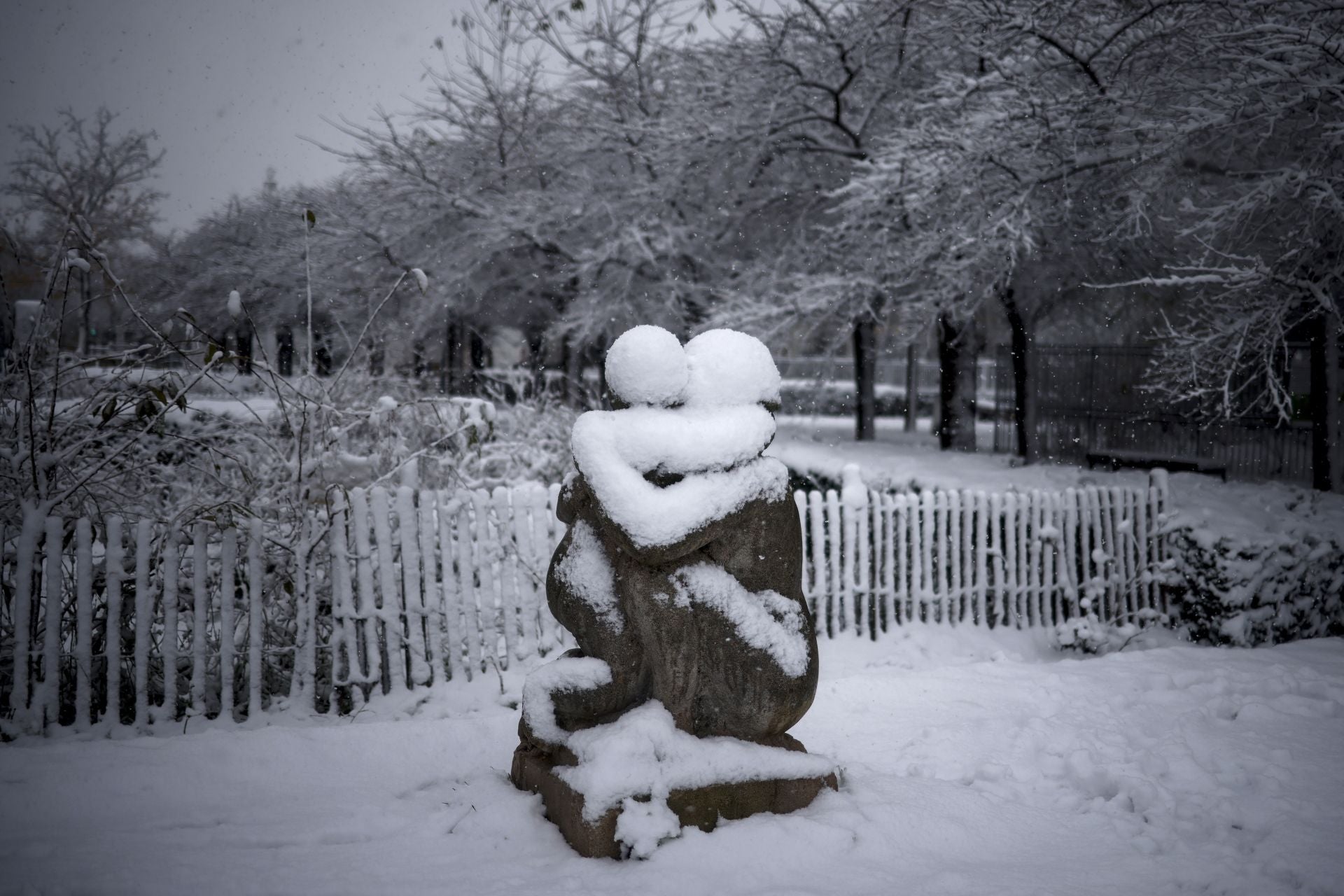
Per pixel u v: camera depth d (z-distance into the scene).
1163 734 5.28
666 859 3.71
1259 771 4.67
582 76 20.39
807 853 3.77
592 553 4.22
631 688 4.15
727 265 19.97
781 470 4.21
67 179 22.91
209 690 5.84
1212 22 11.51
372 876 3.63
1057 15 12.70
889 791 4.38
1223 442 14.35
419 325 19.61
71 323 10.51
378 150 19.53
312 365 7.30
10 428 6.07
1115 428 15.52
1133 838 4.02
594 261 18.86
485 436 7.73
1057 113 12.76
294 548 5.99
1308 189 10.63
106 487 6.17
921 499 8.14
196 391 9.27
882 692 6.06
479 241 19.80
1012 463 14.27
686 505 3.90
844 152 18.45
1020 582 8.38
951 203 13.98
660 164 19.17
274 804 4.38
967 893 3.49
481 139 21.14
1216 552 8.01
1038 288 17.14
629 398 4.08
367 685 6.08
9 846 3.85
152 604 5.55
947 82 13.69
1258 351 11.66
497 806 4.20
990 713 5.72
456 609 6.34
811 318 17.55
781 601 4.18
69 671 5.69
